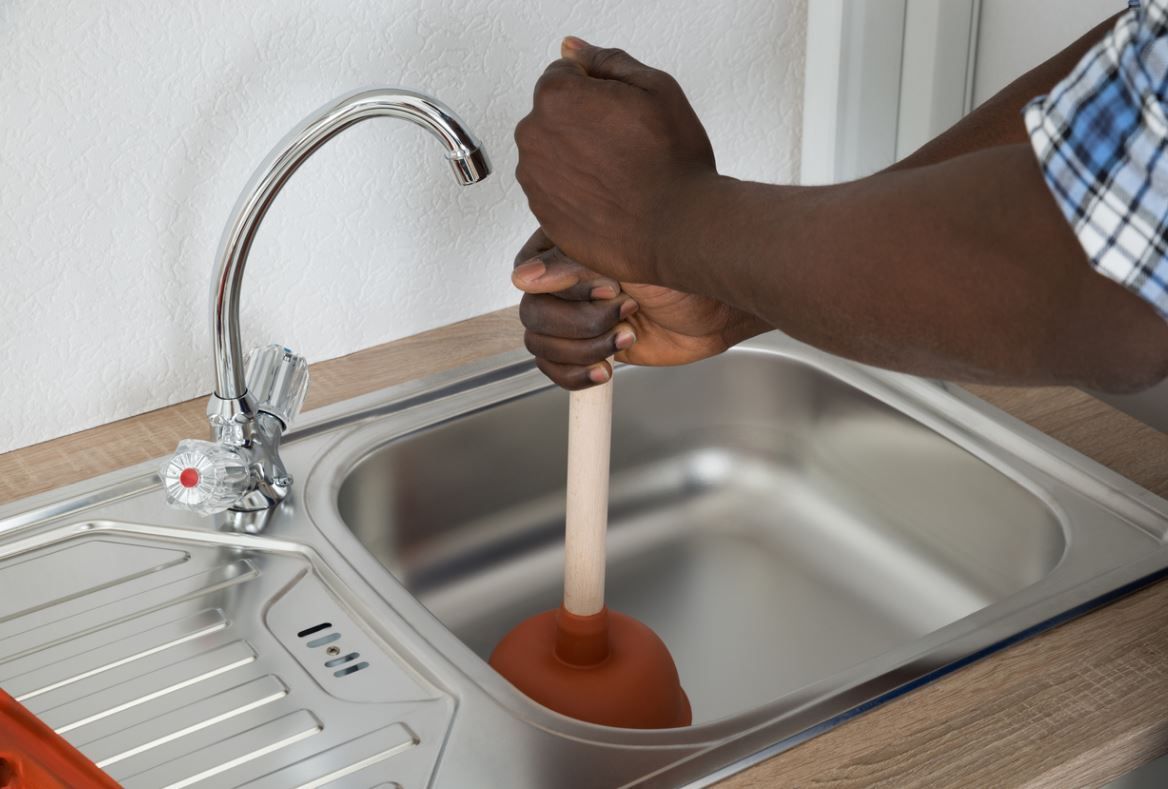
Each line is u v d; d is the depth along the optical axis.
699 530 1.18
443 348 1.14
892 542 1.10
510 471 1.10
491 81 1.09
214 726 0.74
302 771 0.71
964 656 0.77
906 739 0.71
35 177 0.94
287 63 1.00
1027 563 0.98
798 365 1.14
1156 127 0.41
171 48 0.95
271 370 0.93
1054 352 0.45
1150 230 0.42
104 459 0.99
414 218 1.11
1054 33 1.19
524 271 0.75
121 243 0.99
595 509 0.83
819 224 0.48
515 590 1.11
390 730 0.73
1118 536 0.89
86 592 0.86
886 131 1.30
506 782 0.69
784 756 0.70
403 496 1.04
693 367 1.15
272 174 0.83
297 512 0.93
